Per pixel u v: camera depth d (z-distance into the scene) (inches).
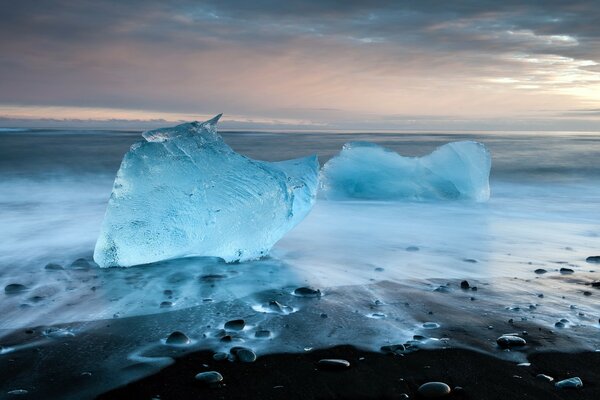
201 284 158.2
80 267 175.9
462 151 351.6
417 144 973.8
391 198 350.9
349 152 363.6
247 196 181.8
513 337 117.1
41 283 158.7
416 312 136.2
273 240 189.0
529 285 159.9
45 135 1056.8
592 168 546.0
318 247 208.5
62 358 108.9
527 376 102.7
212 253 181.9
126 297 146.3
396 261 187.5
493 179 476.1
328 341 117.8
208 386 97.5
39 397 93.8
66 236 226.4
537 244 217.5
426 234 237.0
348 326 126.5
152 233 173.8
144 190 177.3
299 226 254.1
